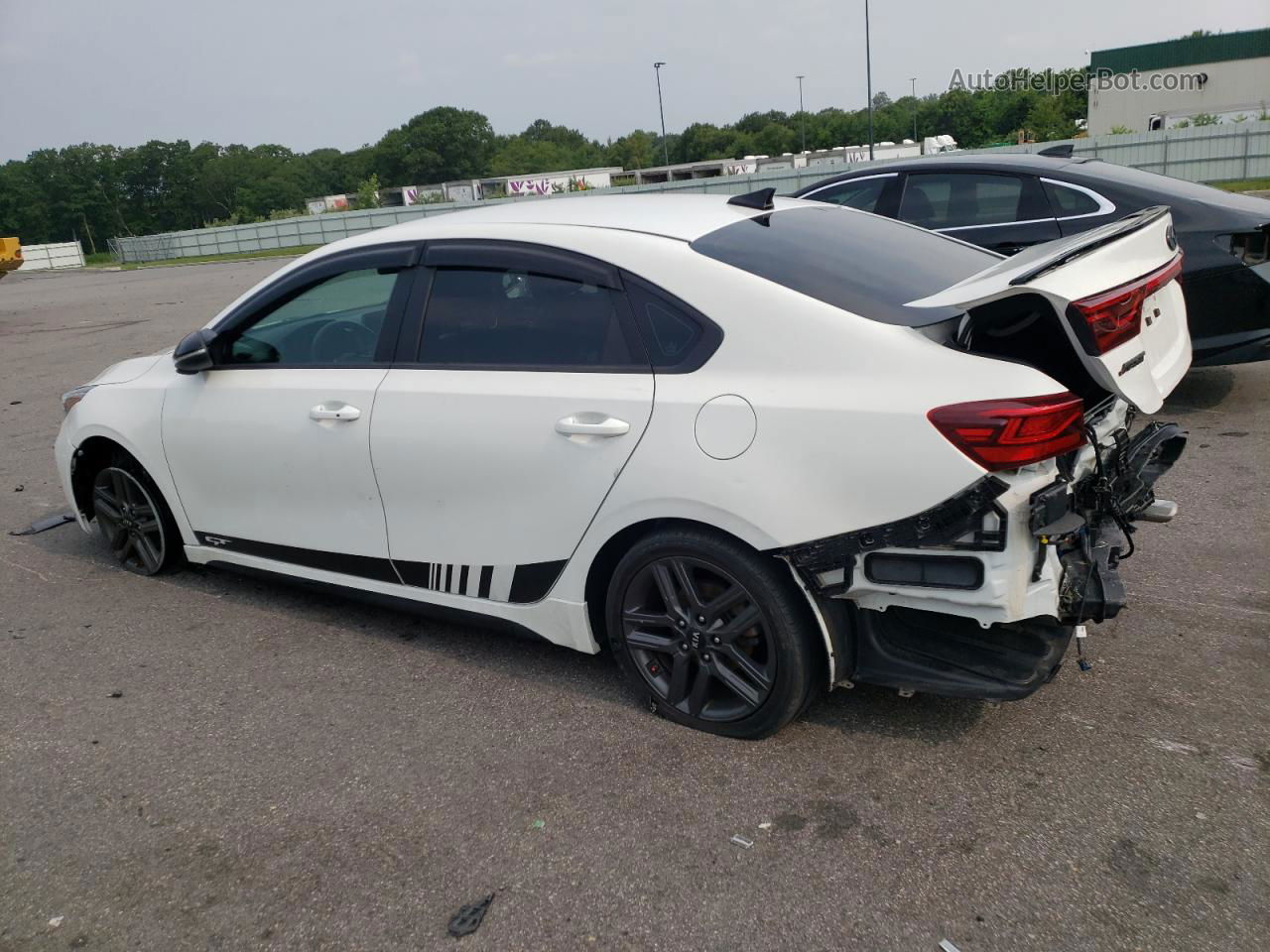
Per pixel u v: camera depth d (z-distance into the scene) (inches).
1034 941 88.3
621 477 119.0
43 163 4785.9
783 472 108.0
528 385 127.4
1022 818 104.4
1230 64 2138.3
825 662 117.5
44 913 99.7
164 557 183.8
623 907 95.7
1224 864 96.0
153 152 4943.4
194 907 99.3
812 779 113.2
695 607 120.0
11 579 190.4
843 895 95.3
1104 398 119.5
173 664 151.8
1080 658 122.9
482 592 138.3
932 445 100.4
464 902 97.8
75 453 186.2
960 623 113.8
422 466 136.6
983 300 102.0
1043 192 244.7
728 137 5147.6
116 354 490.0
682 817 108.2
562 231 130.3
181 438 166.4
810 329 110.3
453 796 114.7
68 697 143.3
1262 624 141.7
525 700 135.2
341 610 168.6
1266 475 199.2
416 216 1883.6
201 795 117.7
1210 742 115.3
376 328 144.7
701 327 116.3
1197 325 225.8
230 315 160.4
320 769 121.9
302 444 149.3
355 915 97.0
